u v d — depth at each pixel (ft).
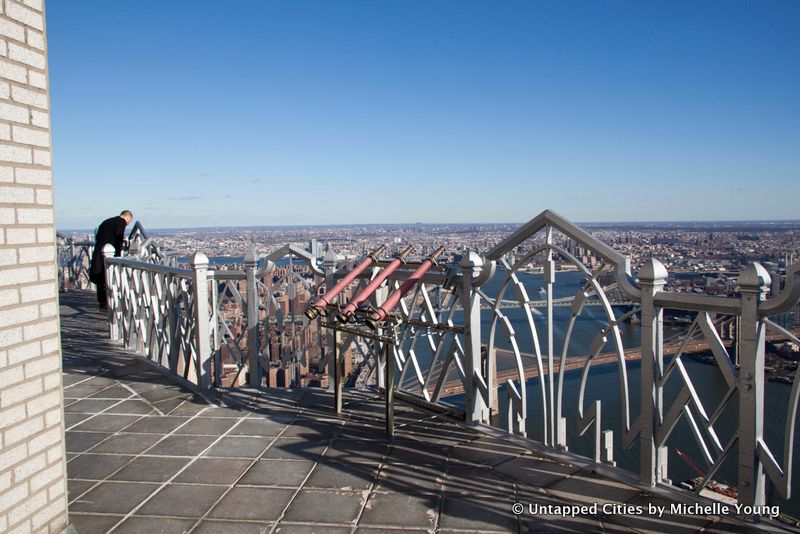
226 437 12.73
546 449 11.69
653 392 9.69
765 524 8.43
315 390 16.38
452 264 13.58
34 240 7.52
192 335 16.99
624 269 9.94
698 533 8.43
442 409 14.35
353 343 17.76
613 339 10.36
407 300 15.76
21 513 7.33
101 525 8.88
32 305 7.49
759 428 8.31
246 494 9.93
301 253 17.54
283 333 17.92
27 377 7.42
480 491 10.00
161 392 16.26
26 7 7.41
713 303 8.57
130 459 11.50
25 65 7.39
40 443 7.63
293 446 12.16
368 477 10.61
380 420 13.85
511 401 12.69
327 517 9.12
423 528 8.76
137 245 30.22
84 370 18.85
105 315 31.94
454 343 13.99
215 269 17.07
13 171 7.20
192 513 9.27
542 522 8.92
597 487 10.04
